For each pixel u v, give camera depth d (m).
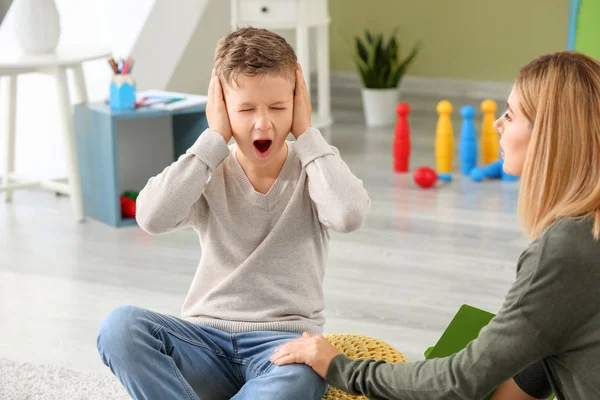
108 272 2.83
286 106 1.61
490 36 5.50
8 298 2.62
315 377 1.46
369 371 1.38
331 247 3.01
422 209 3.39
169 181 1.61
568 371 1.25
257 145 1.63
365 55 4.91
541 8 5.33
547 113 1.26
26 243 3.10
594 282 1.20
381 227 3.20
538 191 1.27
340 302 2.56
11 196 3.60
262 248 1.64
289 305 1.64
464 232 3.13
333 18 5.88
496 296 2.59
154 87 4.21
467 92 5.60
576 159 1.24
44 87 4.15
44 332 2.39
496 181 3.75
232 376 1.62
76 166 3.30
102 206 3.32
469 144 3.81
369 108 4.88
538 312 1.22
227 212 1.66
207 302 1.66
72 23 4.27
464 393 1.28
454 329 1.67
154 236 3.18
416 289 2.65
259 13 4.23
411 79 5.76
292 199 1.65
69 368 2.17
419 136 4.57
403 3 5.67
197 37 4.39
